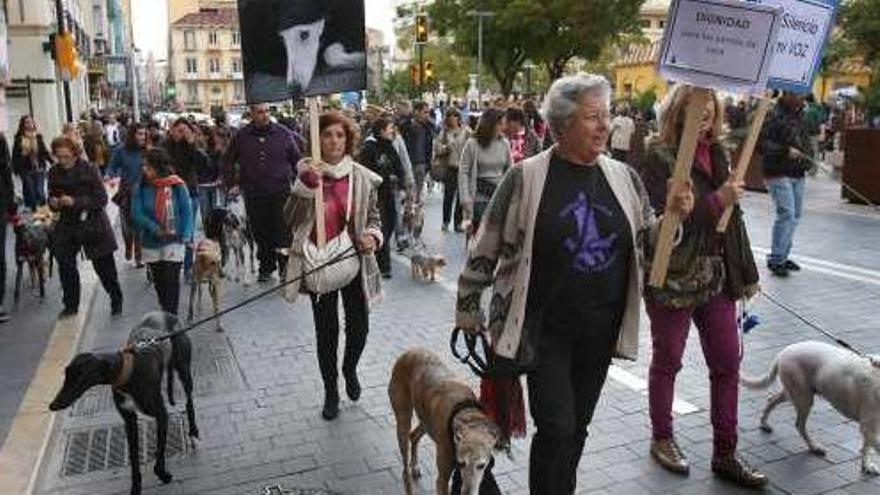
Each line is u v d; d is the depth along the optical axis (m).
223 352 7.05
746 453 4.75
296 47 5.37
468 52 41.78
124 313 8.56
